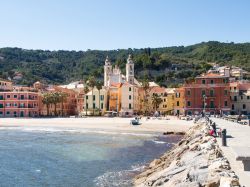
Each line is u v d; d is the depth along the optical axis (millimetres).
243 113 158500
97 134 105562
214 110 156750
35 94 192250
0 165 51906
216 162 25797
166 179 29188
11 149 70438
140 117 160500
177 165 32875
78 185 38219
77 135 102500
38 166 50750
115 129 122000
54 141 85438
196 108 159000
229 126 70062
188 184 22688
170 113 184875
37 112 193750
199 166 26719
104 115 183500
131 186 36188
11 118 173000
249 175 21688
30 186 38500
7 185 39125
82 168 48344
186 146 43875
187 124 125062
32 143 81250
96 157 58312
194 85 160125
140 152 63688
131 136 98250
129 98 186000
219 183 20719
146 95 194125
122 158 56719
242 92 160875
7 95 186750
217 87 157000
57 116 190750
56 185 38562
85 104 195125
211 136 46156
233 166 25125
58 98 192875
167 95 188000
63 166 50281
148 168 45094
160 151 64688
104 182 39094
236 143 38125
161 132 109750
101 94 193125
